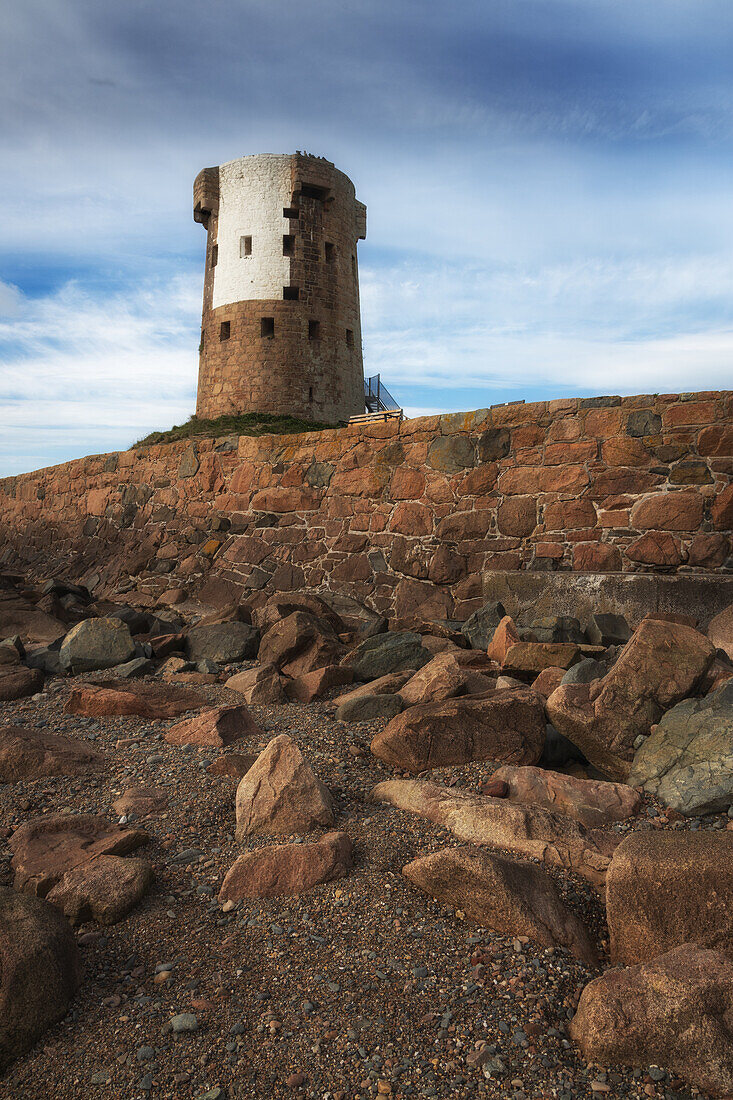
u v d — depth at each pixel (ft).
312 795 12.87
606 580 27.48
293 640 24.79
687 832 9.81
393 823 12.64
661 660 15.08
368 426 37.01
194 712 20.18
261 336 105.09
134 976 9.14
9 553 68.95
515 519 31.48
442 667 19.27
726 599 25.34
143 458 51.80
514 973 8.77
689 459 28.25
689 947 8.26
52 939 8.92
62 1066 7.72
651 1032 7.47
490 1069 7.38
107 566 51.16
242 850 12.10
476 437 32.99
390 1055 7.63
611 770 14.87
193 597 41.68
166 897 10.88
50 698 22.16
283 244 106.11
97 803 14.08
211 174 110.93
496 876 9.74
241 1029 8.07
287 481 40.37
